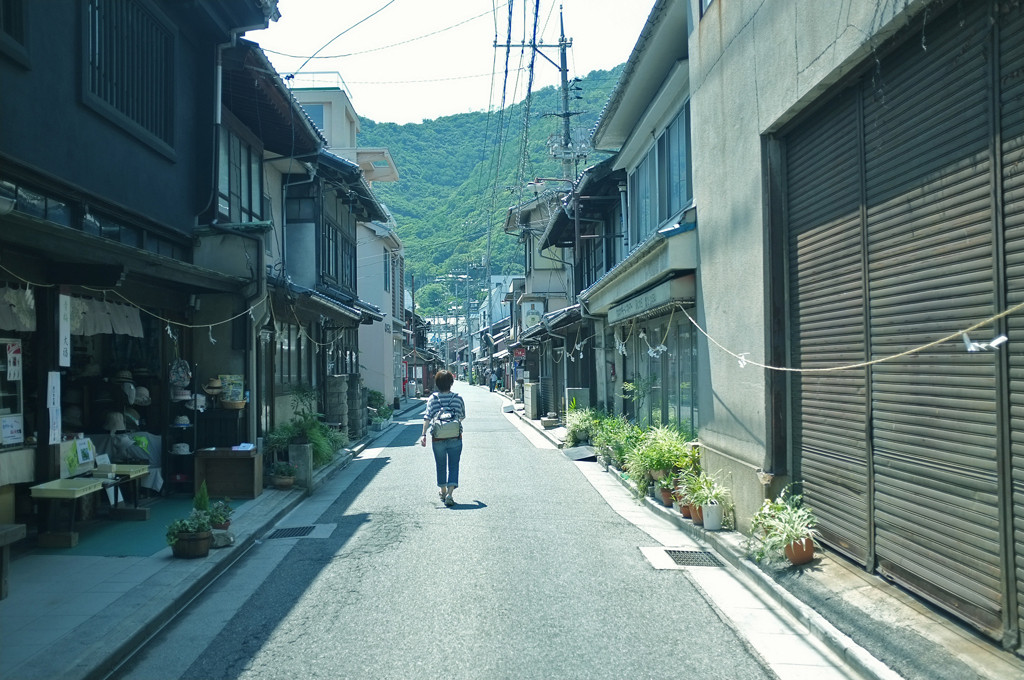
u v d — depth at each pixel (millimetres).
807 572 5992
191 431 10664
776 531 6270
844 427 5977
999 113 4121
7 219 5207
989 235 4219
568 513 9562
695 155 9469
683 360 11133
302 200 17578
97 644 4809
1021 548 3988
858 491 5754
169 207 10109
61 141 7602
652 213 13258
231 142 13211
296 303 13398
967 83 4418
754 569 6461
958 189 4512
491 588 6223
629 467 10836
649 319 13664
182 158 10523
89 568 6727
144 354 10430
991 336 4203
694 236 9484
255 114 13555
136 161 9172
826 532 6336
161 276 8070
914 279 4984
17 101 6918
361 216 23188
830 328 6234
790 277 7066
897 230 5191
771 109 6832
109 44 8594
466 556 7305
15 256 6758
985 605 4293
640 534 8312
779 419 7082
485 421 27422
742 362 7250
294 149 15617
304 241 17562
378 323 31688
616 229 18969
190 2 9875
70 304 7664
